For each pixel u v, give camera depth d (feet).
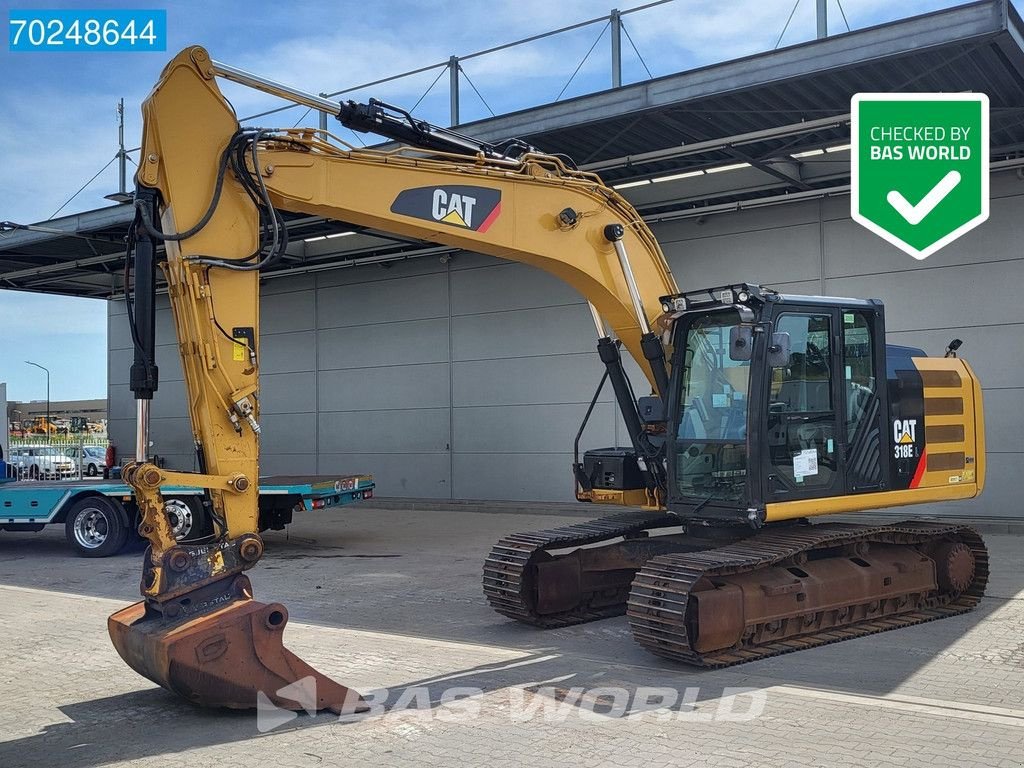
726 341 25.61
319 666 22.97
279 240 20.24
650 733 17.61
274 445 74.08
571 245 25.71
